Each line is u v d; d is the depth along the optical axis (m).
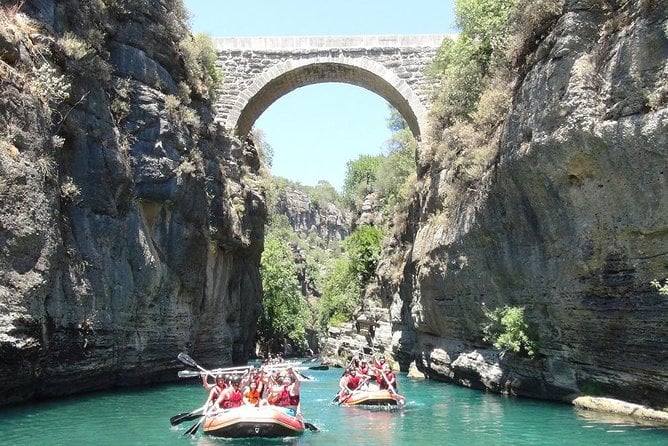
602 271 13.59
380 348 39.34
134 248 19.80
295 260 85.25
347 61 31.31
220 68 31.31
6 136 13.84
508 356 18.52
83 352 16.86
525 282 16.69
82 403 16.11
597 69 13.20
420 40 31.31
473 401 17.67
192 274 23.84
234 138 30.55
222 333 29.44
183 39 25.16
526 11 16.25
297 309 56.12
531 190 15.18
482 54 23.66
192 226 23.47
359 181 70.00
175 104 22.52
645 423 12.66
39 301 14.14
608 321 13.72
